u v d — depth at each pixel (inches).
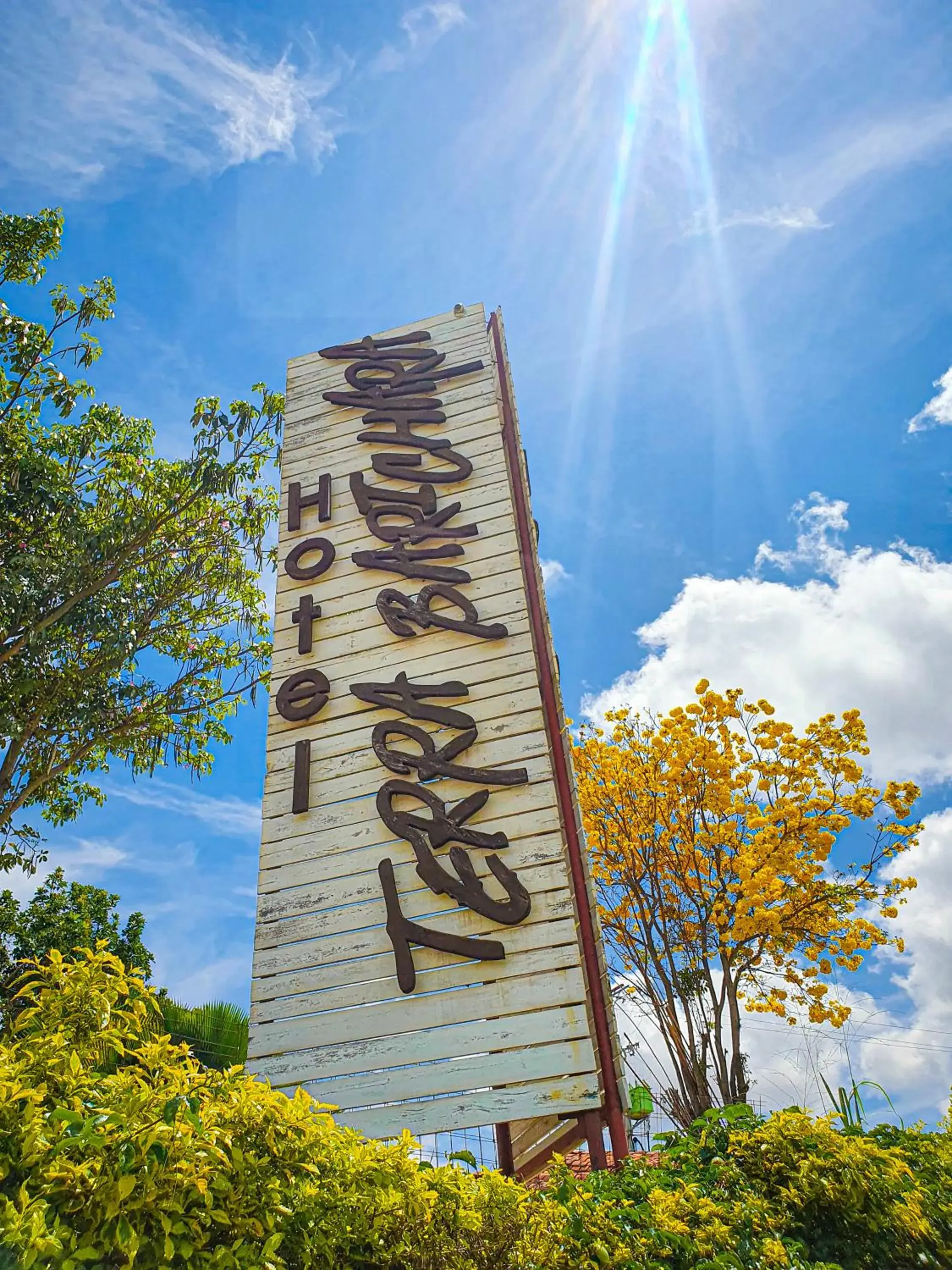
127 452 583.8
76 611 531.8
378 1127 236.4
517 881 260.7
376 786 294.4
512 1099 232.2
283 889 285.3
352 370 408.2
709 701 485.1
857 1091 196.4
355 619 336.5
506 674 303.4
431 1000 252.4
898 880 440.1
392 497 359.6
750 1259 131.4
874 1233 138.9
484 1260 120.0
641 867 470.3
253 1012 265.9
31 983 120.7
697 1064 395.5
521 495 355.6
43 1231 80.9
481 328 407.5
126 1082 104.0
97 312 549.0
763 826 445.4
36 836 561.0
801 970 439.2
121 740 587.5
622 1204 148.3
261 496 608.4
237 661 620.7
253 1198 100.7
